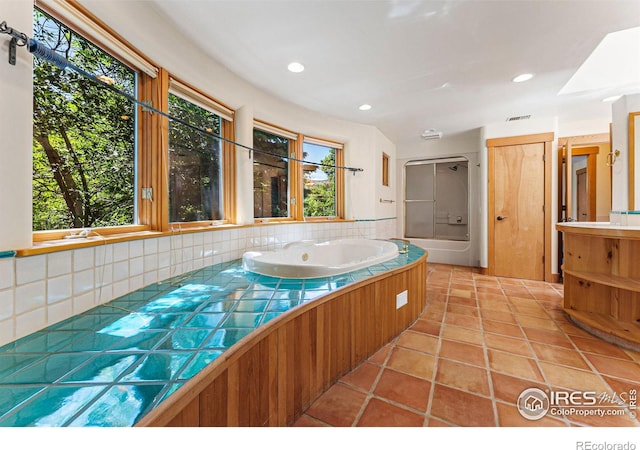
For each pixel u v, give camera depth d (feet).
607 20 5.15
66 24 3.84
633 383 4.45
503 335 6.30
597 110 10.03
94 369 2.45
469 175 14.20
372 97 8.84
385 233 14.11
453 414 3.80
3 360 2.57
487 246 12.21
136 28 4.58
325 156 11.59
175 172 6.05
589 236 6.95
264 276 5.76
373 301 5.61
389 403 4.07
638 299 6.15
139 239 4.75
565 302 7.39
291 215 10.33
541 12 4.95
